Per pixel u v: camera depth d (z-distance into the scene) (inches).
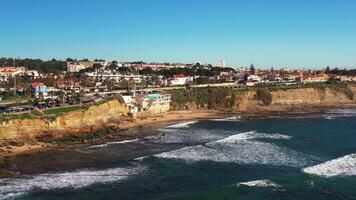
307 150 3336.6
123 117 5285.4
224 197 2102.6
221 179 2470.5
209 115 6082.7
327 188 2241.6
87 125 4382.4
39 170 2664.9
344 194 2146.9
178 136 4136.3
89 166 2790.4
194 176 2539.4
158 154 3157.0
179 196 2124.8
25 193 2162.9
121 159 3014.3
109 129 4456.2
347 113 6614.2
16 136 3555.6
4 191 2191.2
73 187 2288.4
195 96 6860.2
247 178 2481.5
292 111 6845.5
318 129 4658.0
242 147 3444.9
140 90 7007.9
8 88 6382.9
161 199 2080.5
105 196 2144.4
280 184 2306.8
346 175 2497.5
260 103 7485.2
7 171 2625.5
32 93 5964.6
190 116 5900.6
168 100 6294.3
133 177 2511.1
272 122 5378.9
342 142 3747.5
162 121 5344.5
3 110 4015.8
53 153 3201.3
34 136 3693.4
